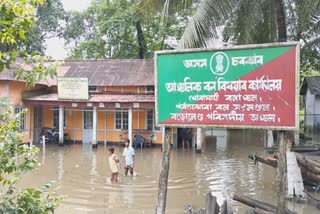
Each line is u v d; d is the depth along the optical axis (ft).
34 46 91.66
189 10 35.58
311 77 87.20
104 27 91.81
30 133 74.38
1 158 10.37
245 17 36.99
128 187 40.55
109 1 94.32
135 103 69.21
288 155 33.99
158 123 20.12
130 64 79.36
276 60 17.42
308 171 36.50
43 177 44.91
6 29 9.38
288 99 17.17
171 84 19.77
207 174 48.29
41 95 75.61
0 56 9.67
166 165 21.20
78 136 78.79
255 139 91.40
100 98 71.82
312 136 80.38
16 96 70.03
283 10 34.86
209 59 18.89
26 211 10.60
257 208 27.48
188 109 19.43
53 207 11.25
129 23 90.38
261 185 41.93
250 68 17.98
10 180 10.50
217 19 30.25
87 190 38.99
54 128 79.30
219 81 18.70
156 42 94.99
